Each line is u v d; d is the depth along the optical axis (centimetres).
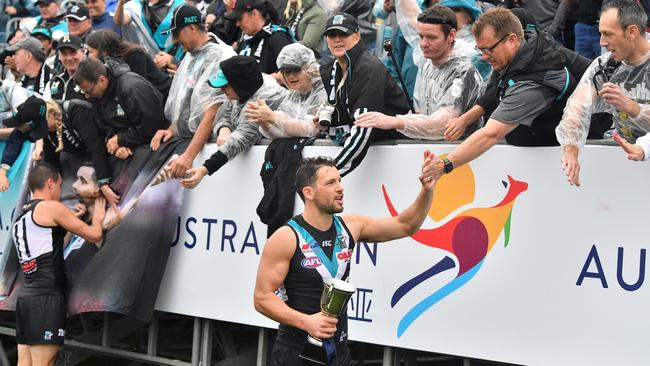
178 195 568
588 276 413
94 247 605
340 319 397
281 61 507
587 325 413
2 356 691
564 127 402
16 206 669
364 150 470
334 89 487
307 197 396
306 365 394
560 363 420
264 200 501
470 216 448
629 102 381
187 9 565
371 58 480
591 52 569
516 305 433
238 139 528
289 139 507
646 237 399
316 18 642
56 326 577
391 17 639
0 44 925
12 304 632
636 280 401
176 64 707
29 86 761
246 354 579
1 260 659
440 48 468
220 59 568
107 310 570
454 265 454
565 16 576
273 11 614
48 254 579
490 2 612
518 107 409
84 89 591
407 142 473
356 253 488
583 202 416
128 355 604
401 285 471
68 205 626
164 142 587
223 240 546
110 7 828
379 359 599
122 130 596
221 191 548
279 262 393
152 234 572
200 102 562
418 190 467
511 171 436
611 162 409
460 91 466
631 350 401
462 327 449
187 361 613
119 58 619
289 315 384
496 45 414
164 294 571
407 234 411
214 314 548
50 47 803
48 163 617
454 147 454
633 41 387
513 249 434
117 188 599
